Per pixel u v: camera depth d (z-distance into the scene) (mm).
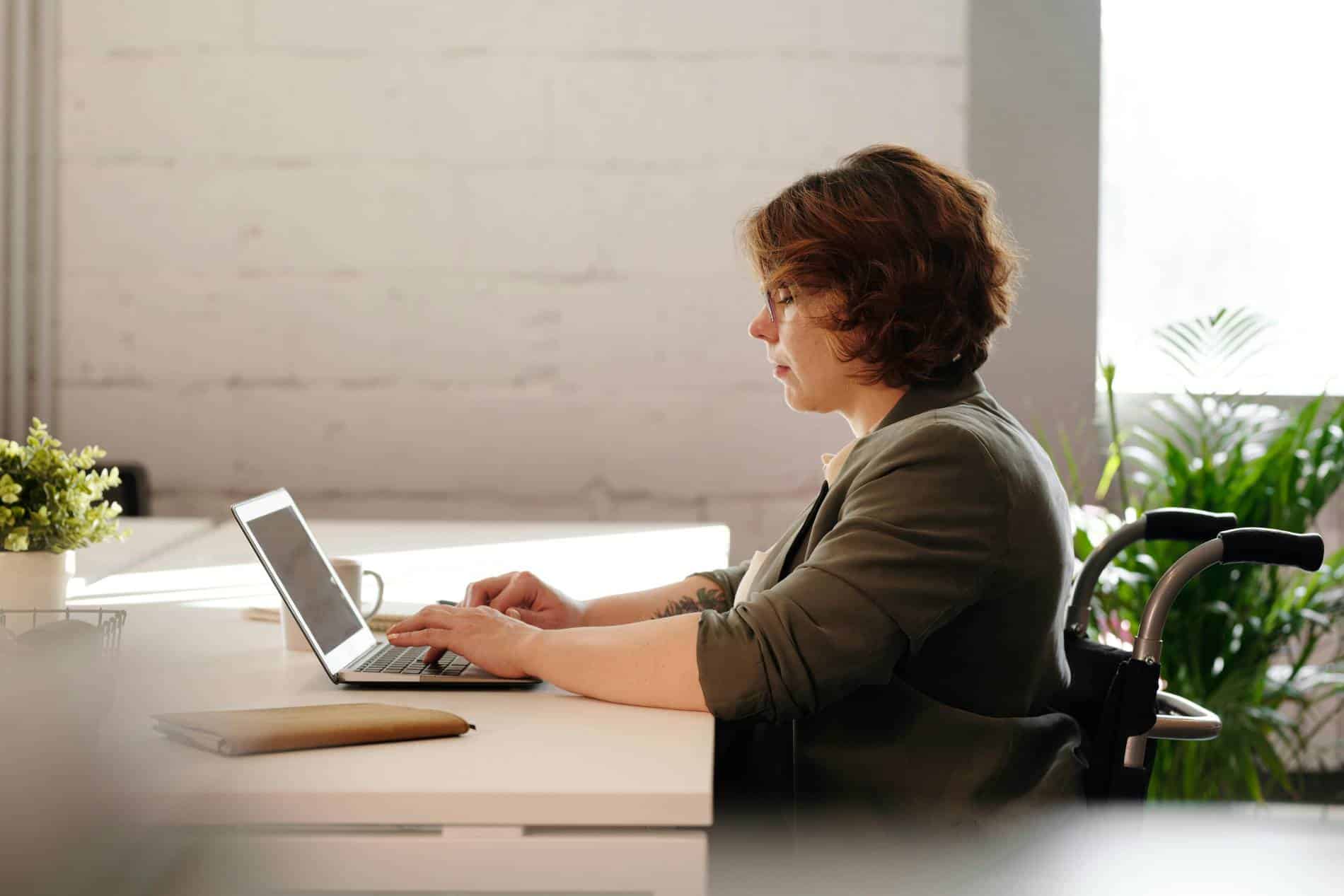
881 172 1234
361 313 3074
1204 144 3223
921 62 3070
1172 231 3238
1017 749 1118
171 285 3057
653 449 3105
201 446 3080
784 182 3078
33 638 979
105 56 3021
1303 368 3217
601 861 865
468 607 1262
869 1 3061
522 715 1076
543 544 2182
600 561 1976
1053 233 3092
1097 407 3123
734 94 3066
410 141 3051
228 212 3051
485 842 863
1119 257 3246
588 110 3059
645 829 877
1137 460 2914
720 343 3090
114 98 3025
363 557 2012
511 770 915
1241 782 2385
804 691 1045
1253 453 2670
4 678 634
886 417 1221
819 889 1100
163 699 1036
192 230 3051
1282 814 2707
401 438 3096
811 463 3100
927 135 3080
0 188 2941
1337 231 3207
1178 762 2387
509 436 3102
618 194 3070
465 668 1217
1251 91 3213
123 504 2818
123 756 646
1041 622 1148
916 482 1094
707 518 3115
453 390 3092
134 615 1495
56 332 3057
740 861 1154
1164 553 2373
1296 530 2465
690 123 3064
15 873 572
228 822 694
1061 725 1174
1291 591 2463
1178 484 2473
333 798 859
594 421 3104
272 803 854
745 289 3084
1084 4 3062
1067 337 3102
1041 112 3078
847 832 1103
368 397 3086
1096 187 3082
